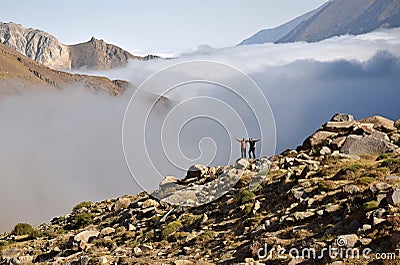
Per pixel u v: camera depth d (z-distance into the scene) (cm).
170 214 3544
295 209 2684
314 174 3189
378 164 3030
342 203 2452
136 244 3117
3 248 4019
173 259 2569
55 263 3077
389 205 2114
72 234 3972
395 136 3859
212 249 2597
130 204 4319
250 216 2894
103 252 3061
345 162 3309
